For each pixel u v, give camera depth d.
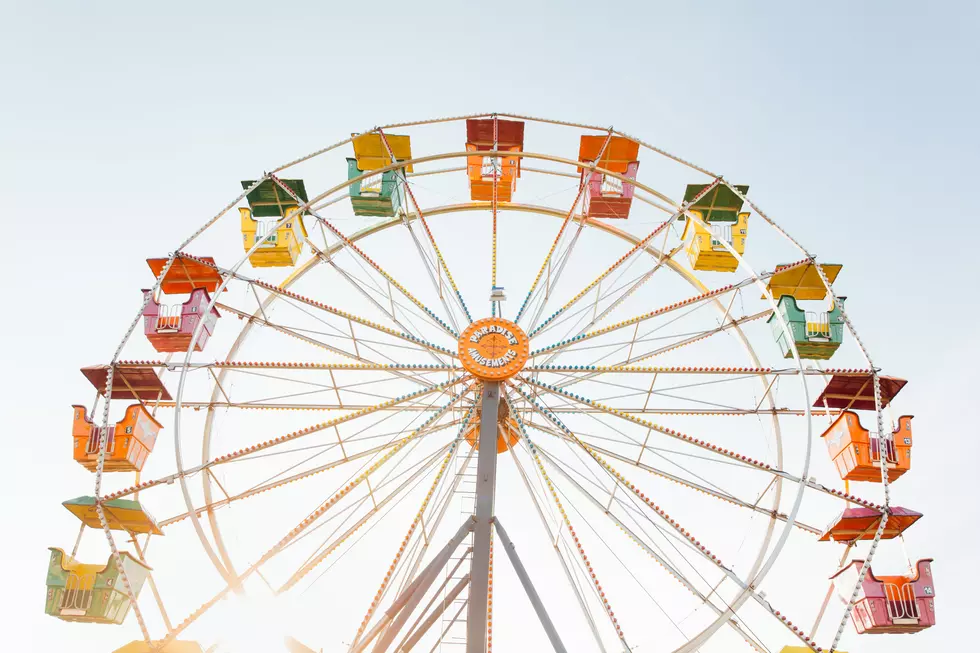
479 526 20.84
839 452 23.69
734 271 26.03
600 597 20.06
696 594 21.38
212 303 23.41
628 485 21.80
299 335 24.98
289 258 26.23
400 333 23.94
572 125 26.12
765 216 25.06
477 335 23.42
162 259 24.64
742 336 25.47
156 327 23.62
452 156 25.61
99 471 21.66
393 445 23.80
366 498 22.92
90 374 23.69
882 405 25.31
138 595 22.19
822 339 24.05
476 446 25.00
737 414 25.31
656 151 25.81
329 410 24.81
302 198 26.80
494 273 24.52
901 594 21.97
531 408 23.58
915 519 22.31
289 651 20.53
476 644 19.66
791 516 21.20
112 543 21.33
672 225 25.61
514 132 27.42
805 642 20.39
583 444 22.78
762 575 20.86
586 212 26.97
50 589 21.14
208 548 23.36
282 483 23.81
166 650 20.31
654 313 24.36
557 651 20.27
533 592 20.89
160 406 24.62
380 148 27.59
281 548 20.83
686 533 21.30
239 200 24.80
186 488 22.05
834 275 25.03
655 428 22.45
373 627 20.78
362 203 26.42
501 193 28.08
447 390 23.56
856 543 23.64
